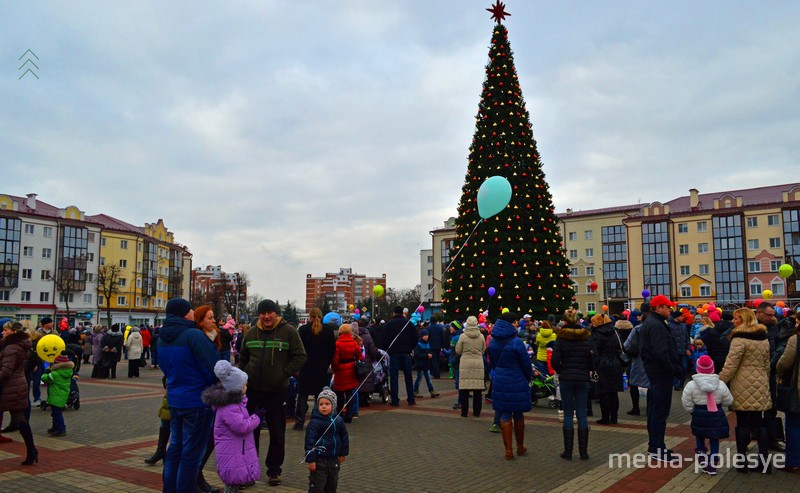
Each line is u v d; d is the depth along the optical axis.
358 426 10.63
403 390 17.08
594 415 12.05
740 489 6.45
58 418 9.62
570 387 8.04
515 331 8.28
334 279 187.12
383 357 13.66
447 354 20.94
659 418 7.76
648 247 70.44
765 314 10.02
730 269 65.00
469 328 11.77
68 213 72.56
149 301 85.12
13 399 7.50
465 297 23.91
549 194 24.42
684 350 14.88
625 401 14.35
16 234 66.50
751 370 7.15
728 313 13.45
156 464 7.65
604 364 10.84
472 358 11.66
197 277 155.00
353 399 11.45
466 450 8.54
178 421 5.76
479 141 24.47
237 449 5.86
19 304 66.44
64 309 70.56
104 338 20.27
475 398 11.77
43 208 71.38
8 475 7.08
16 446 8.84
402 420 11.32
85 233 73.38
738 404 7.14
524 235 23.44
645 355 7.85
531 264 23.25
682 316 14.98
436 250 85.56
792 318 8.43
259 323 7.05
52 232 70.31
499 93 24.62
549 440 9.30
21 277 67.12
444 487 6.58
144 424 10.69
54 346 9.55
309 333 10.13
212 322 6.86
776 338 8.58
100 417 11.49
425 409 12.93
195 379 5.79
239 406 5.88
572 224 78.38
